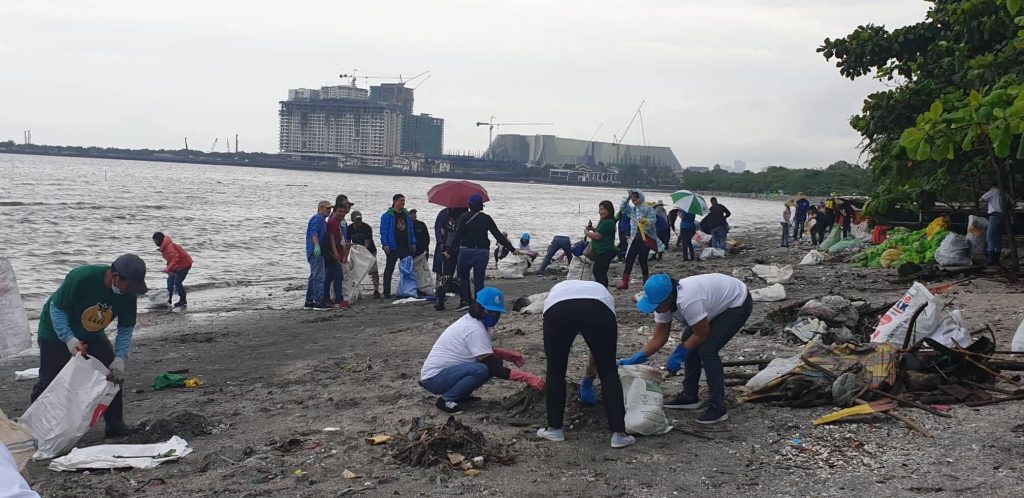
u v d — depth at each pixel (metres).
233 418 7.40
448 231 15.00
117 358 6.86
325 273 15.40
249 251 27.97
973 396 6.60
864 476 5.25
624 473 5.47
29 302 16.14
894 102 16.48
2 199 48.78
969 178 16.42
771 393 6.99
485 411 7.10
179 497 5.32
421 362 9.47
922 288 7.75
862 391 6.62
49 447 6.31
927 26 18.27
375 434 6.52
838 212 25.69
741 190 176.50
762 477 5.34
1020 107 9.20
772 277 15.95
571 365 8.57
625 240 20.23
